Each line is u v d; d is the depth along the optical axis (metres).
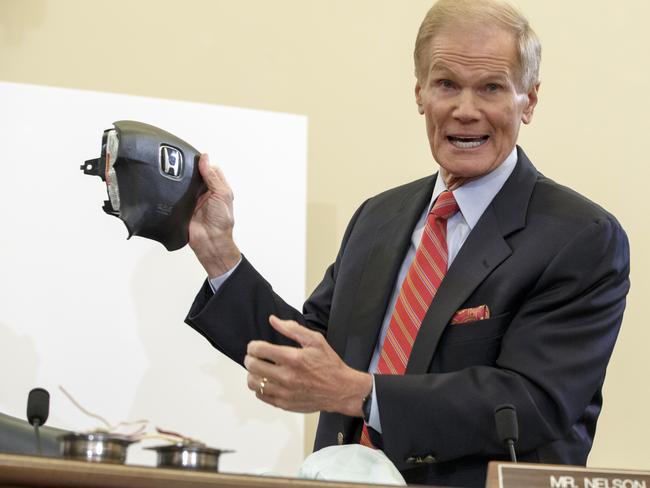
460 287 2.20
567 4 4.00
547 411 2.05
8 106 3.28
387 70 3.83
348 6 3.83
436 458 2.04
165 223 2.14
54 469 1.28
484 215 2.28
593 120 3.95
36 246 3.24
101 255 3.29
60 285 3.24
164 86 3.61
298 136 3.52
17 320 3.18
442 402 2.02
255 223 3.41
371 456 1.85
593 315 2.16
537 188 2.34
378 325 2.29
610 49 4.00
